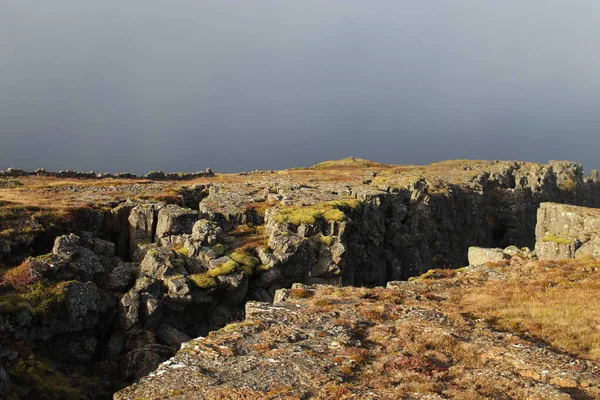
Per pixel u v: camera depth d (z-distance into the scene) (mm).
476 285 33219
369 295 29312
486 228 99312
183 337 33531
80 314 29703
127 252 45781
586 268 35031
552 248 41094
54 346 28797
